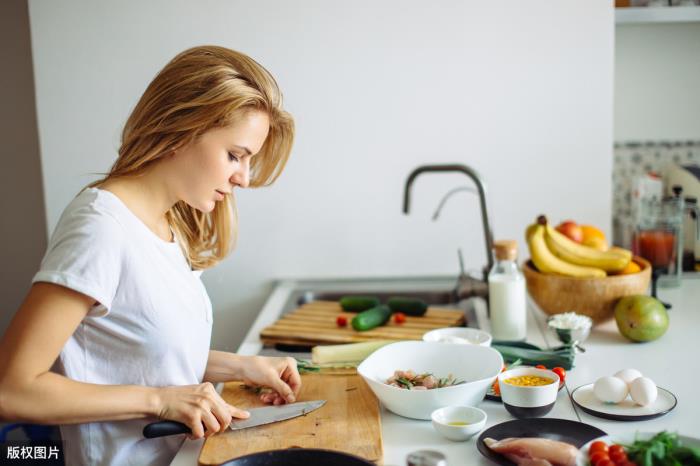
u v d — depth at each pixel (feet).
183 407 3.78
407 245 8.21
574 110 7.88
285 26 7.83
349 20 7.80
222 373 4.68
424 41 7.82
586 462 3.26
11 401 3.46
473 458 3.68
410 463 3.42
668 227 7.30
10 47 8.61
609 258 6.07
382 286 8.07
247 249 8.28
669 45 8.70
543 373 4.35
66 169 8.02
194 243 4.83
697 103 8.78
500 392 4.25
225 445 3.81
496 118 7.93
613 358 5.32
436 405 4.16
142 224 3.97
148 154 3.92
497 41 7.80
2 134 8.77
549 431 3.84
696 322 6.17
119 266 3.79
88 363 3.98
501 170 8.02
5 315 9.11
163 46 7.84
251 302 8.37
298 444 3.78
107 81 7.89
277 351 5.93
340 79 7.91
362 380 4.85
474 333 5.46
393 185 8.10
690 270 8.06
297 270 8.30
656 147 8.91
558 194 8.04
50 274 3.54
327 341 5.87
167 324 4.01
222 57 4.00
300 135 8.04
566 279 5.91
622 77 8.81
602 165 7.96
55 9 7.77
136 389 3.81
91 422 3.81
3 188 8.87
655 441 3.27
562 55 7.79
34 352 3.49
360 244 8.23
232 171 4.05
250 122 3.98
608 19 7.70
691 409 4.26
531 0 7.70
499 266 5.93
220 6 7.79
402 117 7.97
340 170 8.09
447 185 8.07
